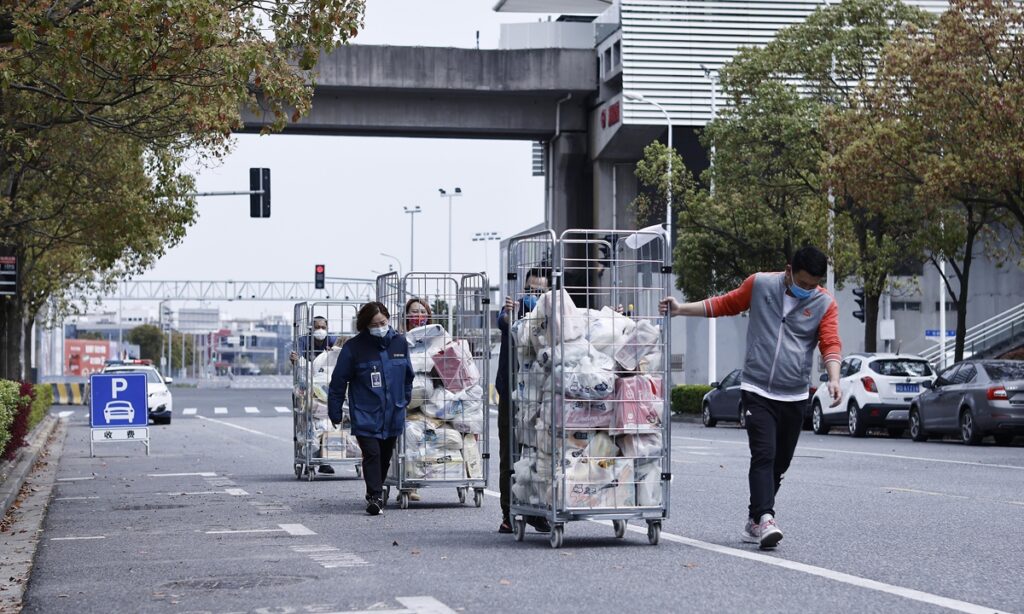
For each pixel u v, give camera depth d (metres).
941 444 31.00
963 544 11.49
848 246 41.72
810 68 43.19
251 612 8.45
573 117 63.66
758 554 10.86
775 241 44.53
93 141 28.95
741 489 17.67
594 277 12.01
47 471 23.66
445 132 62.97
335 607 8.53
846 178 35.31
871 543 11.57
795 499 15.91
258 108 19.33
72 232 32.25
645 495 11.67
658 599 8.61
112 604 8.96
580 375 11.52
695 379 63.22
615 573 9.83
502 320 12.61
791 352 11.37
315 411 20.59
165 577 10.17
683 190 46.66
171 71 18.56
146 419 28.11
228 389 105.00
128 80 18.81
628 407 11.59
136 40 16.69
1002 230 55.19
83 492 19.09
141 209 30.72
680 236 47.03
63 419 48.88
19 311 44.53
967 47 32.62
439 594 8.95
